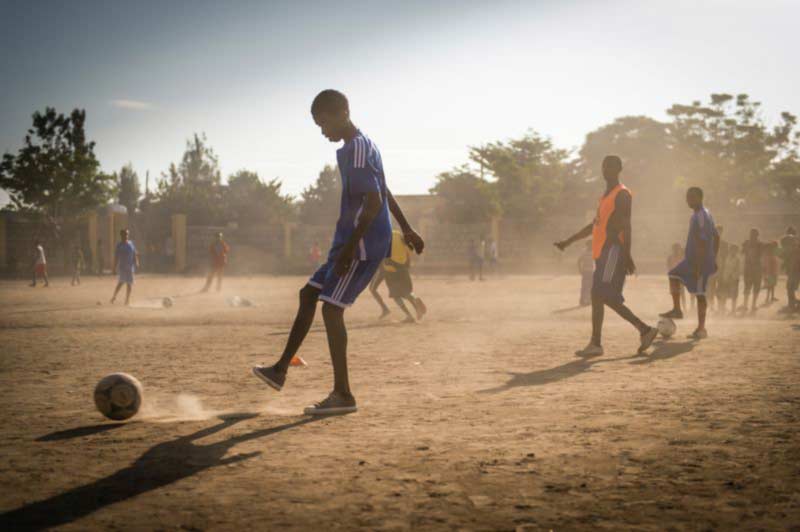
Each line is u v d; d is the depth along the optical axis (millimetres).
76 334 11062
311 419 4562
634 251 45688
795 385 5637
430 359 7832
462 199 63250
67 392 5934
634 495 2900
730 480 3076
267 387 6078
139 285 29438
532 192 62281
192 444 3863
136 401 4543
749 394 5223
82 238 46250
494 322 12906
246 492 2988
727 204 68750
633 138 84062
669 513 2680
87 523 2627
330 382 6320
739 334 10156
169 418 4680
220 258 24125
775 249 17859
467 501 2850
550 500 2852
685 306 15484
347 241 4738
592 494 2920
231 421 4527
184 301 19672
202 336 10664
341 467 3361
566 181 76500
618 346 8859
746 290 15047
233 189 71312
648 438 3854
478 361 7621
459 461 3441
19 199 44938
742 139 72062
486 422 4371
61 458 3590
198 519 2662
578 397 5211
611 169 8055
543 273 42562
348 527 2566
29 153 44625
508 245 47812
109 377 4547
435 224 48844
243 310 16328
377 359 7859
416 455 3568
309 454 3613
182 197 60719
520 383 6008
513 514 2689
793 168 73500
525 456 3516
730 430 4023
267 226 51719
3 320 13852
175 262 48594
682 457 3459
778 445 3670
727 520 2598
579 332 10867
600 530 2520
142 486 3086
